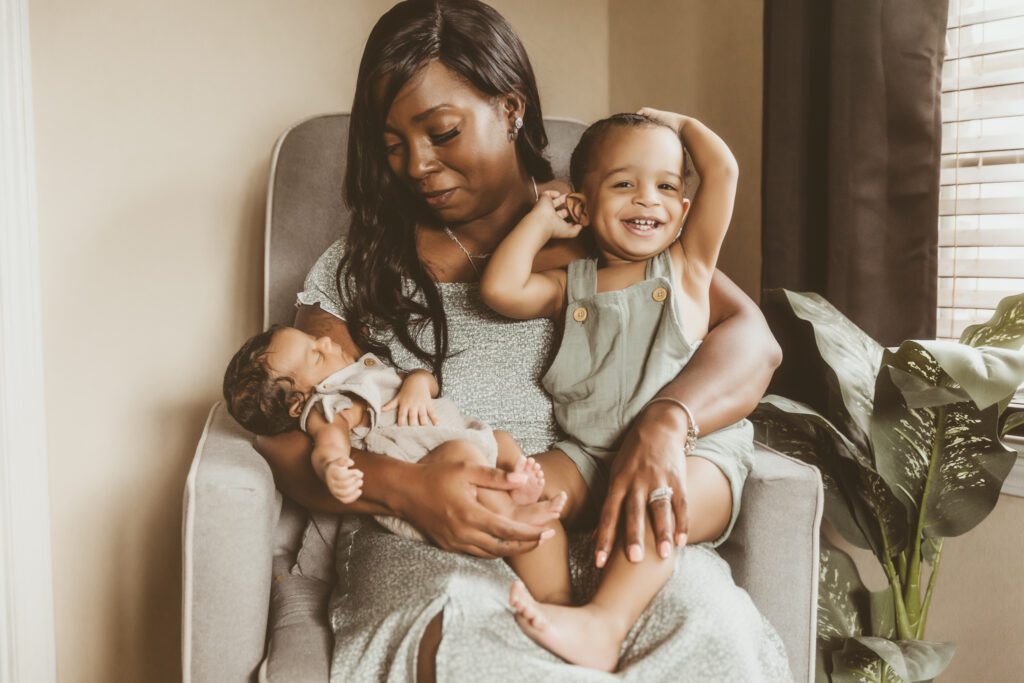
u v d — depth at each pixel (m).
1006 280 1.61
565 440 1.28
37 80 1.67
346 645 1.05
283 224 1.58
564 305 1.28
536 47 2.09
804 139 1.62
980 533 1.53
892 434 1.35
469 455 1.15
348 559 1.21
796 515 1.18
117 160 1.74
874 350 1.46
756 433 1.54
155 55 1.75
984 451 1.32
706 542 1.18
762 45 1.78
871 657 1.40
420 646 0.99
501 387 1.32
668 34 2.03
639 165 1.19
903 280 1.53
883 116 1.51
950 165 1.64
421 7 1.27
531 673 0.95
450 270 1.38
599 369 1.22
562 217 1.28
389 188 1.33
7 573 1.67
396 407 1.24
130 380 1.78
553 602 1.07
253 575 1.09
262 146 1.84
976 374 1.18
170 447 1.82
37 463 1.70
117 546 1.80
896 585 1.43
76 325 1.73
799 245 1.64
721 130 1.93
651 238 1.21
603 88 2.19
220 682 1.08
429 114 1.23
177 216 1.79
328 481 1.11
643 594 1.02
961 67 1.62
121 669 1.82
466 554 1.09
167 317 1.80
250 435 1.32
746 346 1.23
